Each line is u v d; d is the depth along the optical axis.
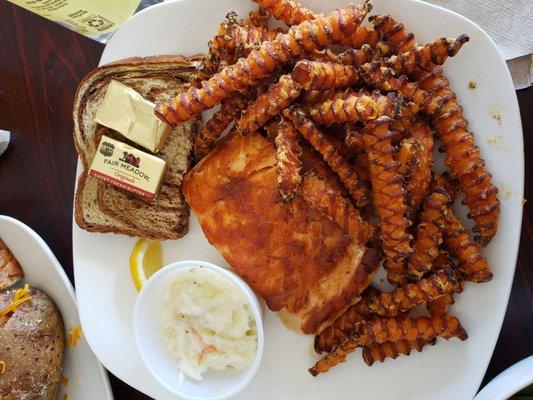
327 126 0.23
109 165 0.25
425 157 0.22
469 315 0.24
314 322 0.25
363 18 0.21
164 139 0.25
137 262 0.27
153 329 0.27
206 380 0.26
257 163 0.24
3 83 0.30
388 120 0.20
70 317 0.29
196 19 0.25
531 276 0.26
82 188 0.27
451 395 0.25
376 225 0.24
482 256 0.24
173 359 0.27
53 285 0.29
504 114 0.23
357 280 0.24
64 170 0.30
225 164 0.25
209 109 0.25
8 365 0.27
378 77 0.21
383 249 0.23
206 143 0.25
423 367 0.25
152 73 0.26
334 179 0.24
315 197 0.23
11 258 0.29
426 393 0.25
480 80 0.23
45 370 0.28
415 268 0.23
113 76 0.26
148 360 0.26
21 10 0.29
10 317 0.28
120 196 0.27
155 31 0.26
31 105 0.30
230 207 0.25
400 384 0.26
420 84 0.22
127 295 0.28
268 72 0.22
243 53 0.23
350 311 0.25
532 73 0.25
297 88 0.21
